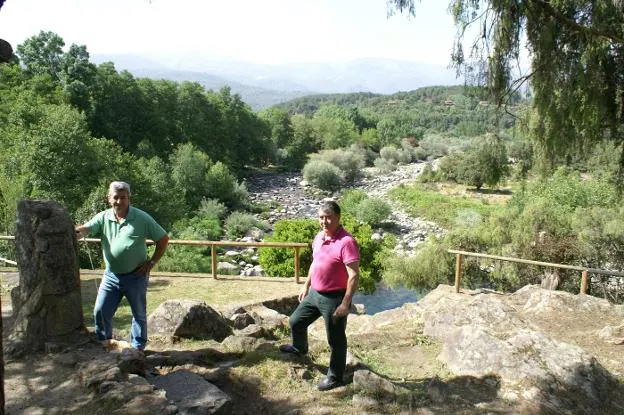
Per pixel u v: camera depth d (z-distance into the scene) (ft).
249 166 256.52
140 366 13.66
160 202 112.37
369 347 19.06
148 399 11.53
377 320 25.40
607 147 24.81
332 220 13.53
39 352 14.03
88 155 98.37
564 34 21.15
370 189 200.54
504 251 60.29
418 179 208.33
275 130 290.35
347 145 306.76
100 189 80.69
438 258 63.82
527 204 64.34
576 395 14.35
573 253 53.36
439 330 20.25
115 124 185.68
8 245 50.42
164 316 18.78
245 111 253.44
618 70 22.57
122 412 10.96
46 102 145.89
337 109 447.83
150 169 127.03
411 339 19.81
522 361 15.47
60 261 14.33
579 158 24.70
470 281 63.31
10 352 13.82
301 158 278.05
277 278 34.88
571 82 20.81
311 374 15.51
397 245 119.34
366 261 70.18
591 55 20.36
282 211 157.28
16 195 55.06
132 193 104.68
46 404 11.55
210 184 156.04
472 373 15.71
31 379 12.67
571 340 20.39
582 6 20.45
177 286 32.96
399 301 81.25
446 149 311.27
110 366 12.95
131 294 14.87
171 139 208.13
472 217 131.75
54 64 180.14
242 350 16.71
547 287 39.11
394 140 347.97
